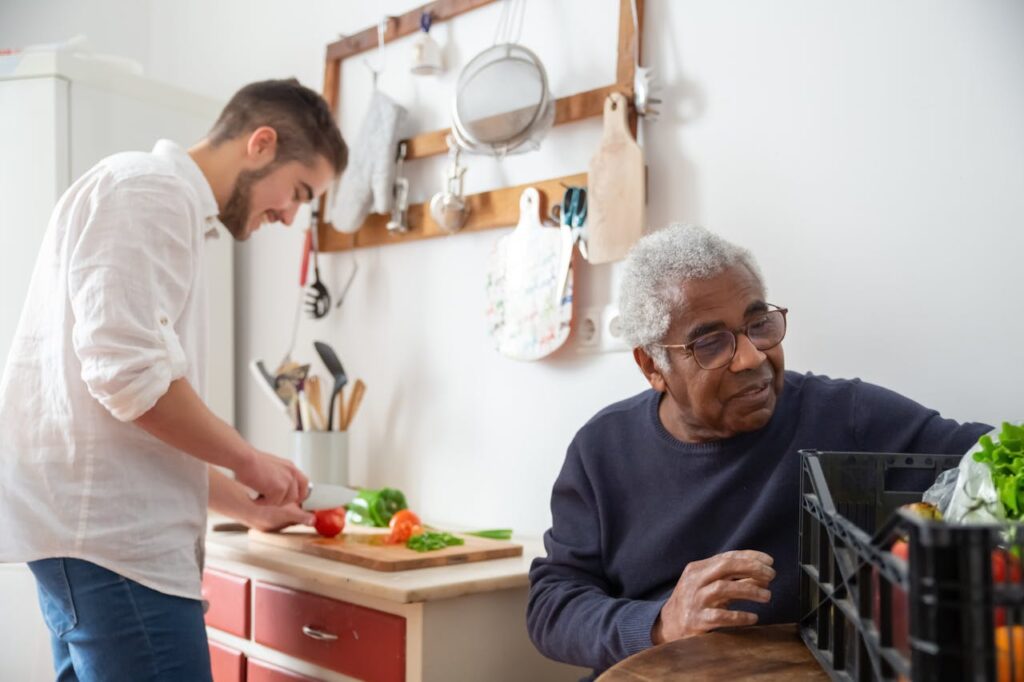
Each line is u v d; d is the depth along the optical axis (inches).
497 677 56.7
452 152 77.0
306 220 91.8
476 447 76.1
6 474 52.0
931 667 22.3
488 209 74.0
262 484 55.6
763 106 59.3
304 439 80.7
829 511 31.1
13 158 79.4
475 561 59.8
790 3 58.1
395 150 81.1
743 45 60.4
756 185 59.5
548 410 70.9
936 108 51.8
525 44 73.6
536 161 72.3
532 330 70.1
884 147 53.8
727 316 44.3
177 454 54.3
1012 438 32.9
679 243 46.3
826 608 33.7
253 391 97.0
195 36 105.6
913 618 22.5
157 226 50.3
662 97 64.6
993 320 49.6
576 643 45.9
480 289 76.0
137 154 53.3
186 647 52.4
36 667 74.8
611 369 66.8
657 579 48.7
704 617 38.7
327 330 89.6
